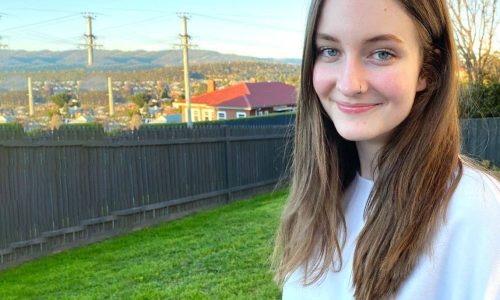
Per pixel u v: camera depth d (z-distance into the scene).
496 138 8.78
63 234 6.21
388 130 0.92
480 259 0.79
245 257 5.11
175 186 8.05
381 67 0.89
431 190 0.87
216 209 8.50
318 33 0.97
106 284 4.61
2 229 5.48
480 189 0.83
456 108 0.93
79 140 6.44
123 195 7.12
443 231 0.84
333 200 1.14
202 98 38.75
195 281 4.47
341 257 1.09
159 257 5.46
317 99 1.18
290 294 1.22
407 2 0.86
